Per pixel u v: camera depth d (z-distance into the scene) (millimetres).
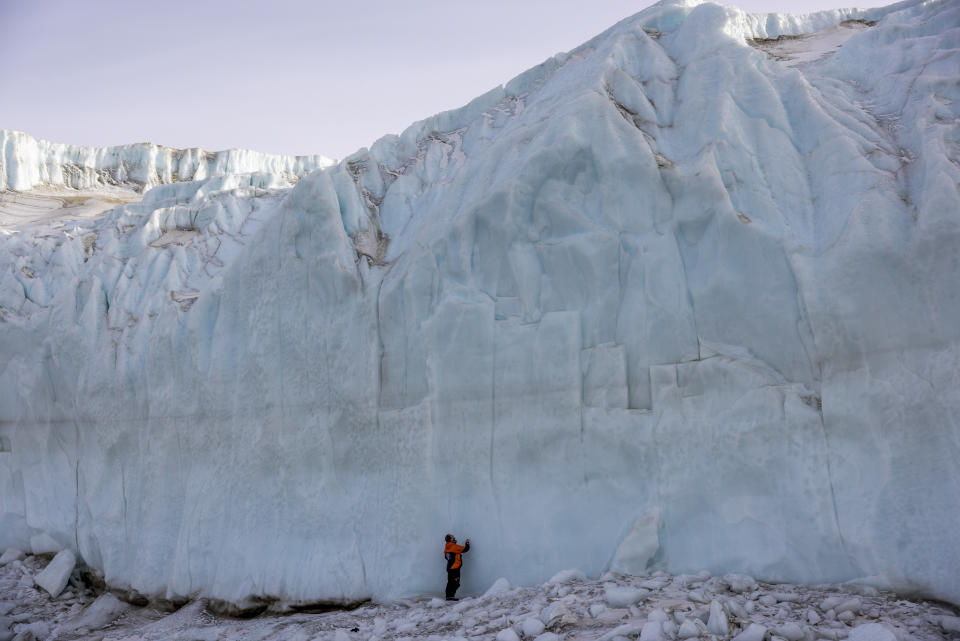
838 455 8570
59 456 17375
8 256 20562
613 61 12484
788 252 9352
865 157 9656
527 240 11539
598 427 10281
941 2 11938
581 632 7461
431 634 8891
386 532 11641
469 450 11250
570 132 11398
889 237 8680
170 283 17344
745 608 7555
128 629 13578
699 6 12953
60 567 15906
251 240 14883
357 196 14469
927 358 8234
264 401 13789
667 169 10695
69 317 17797
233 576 13133
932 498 7895
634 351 10344
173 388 15383
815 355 8953
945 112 9719
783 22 14250
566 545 10172
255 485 13523
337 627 10461
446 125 15992
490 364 11344
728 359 9555
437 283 12219
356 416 12562
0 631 14062
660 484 9688
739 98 11109
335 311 13273
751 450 9086
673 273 10320
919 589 7691
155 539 14859
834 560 8344
